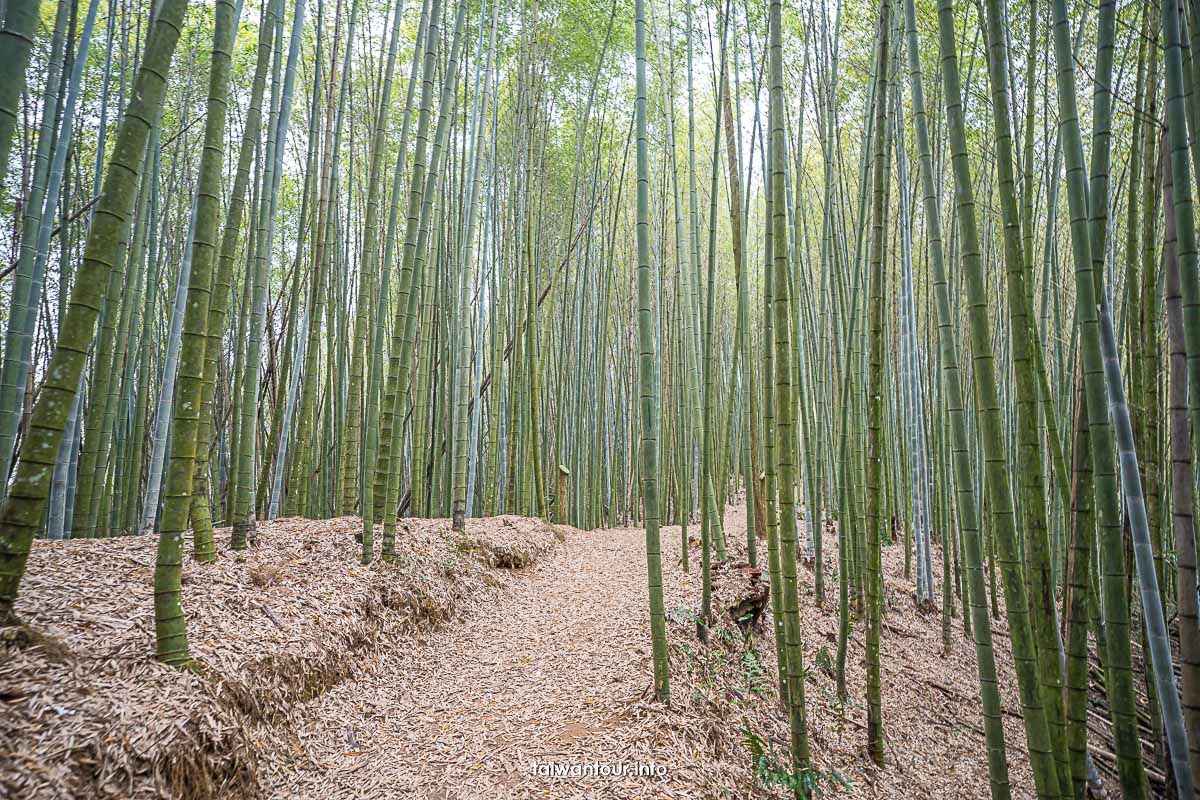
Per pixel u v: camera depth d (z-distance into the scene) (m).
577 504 12.58
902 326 7.84
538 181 10.77
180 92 8.26
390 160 10.58
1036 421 2.73
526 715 4.39
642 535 11.24
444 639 5.89
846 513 5.61
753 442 9.22
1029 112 3.62
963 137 2.67
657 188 11.65
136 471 7.29
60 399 2.92
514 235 10.62
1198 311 2.38
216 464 9.34
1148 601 2.64
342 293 8.82
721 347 12.21
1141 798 2.59
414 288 6.58
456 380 8.23
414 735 4.17
